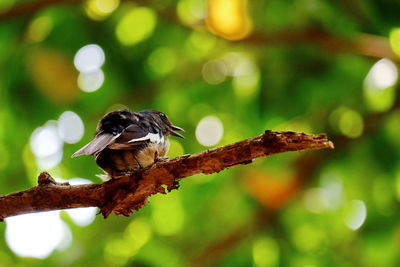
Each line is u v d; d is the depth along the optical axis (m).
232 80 14.68
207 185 14.73
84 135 14.54
